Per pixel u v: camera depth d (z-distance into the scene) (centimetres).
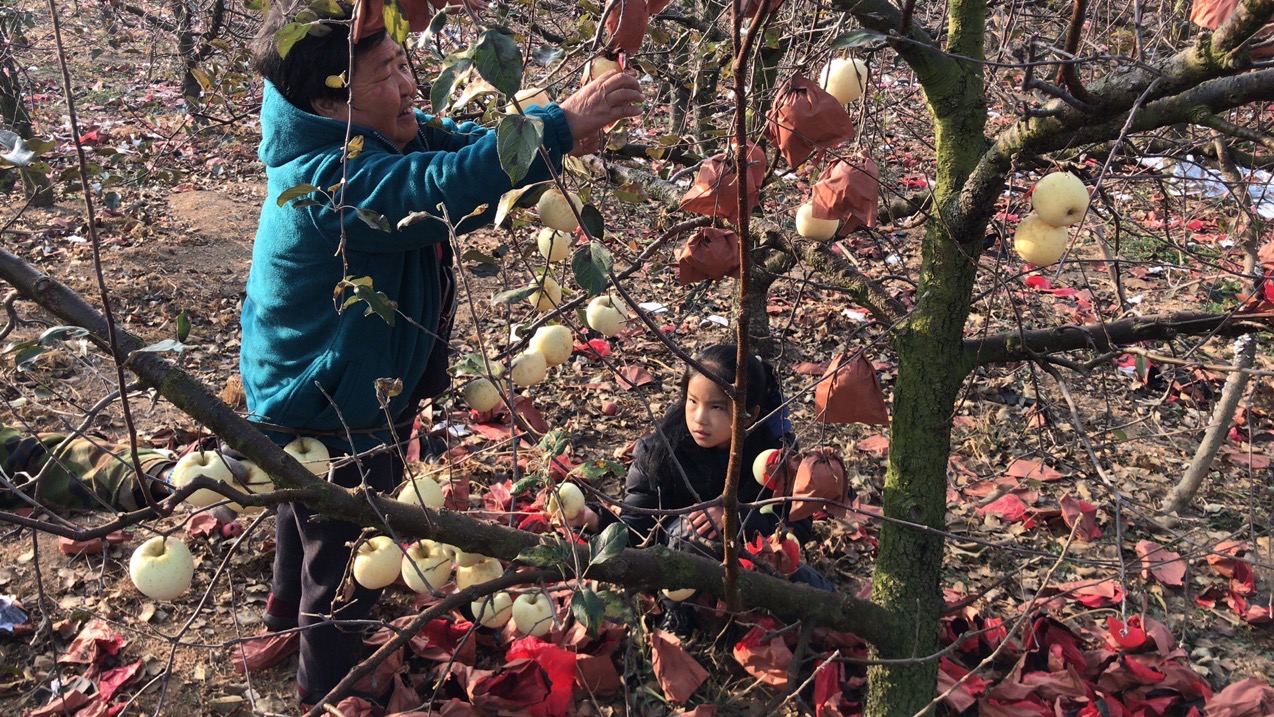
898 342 202
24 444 285
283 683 251
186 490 147
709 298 489
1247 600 289
